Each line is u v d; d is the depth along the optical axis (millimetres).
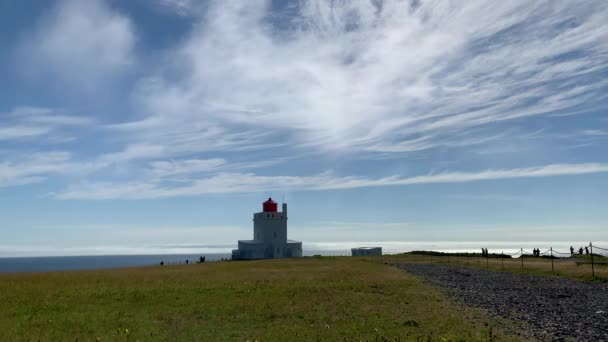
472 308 25203
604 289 35250
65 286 36938
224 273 53750
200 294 31922
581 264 58344
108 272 56875
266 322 21422
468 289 35688
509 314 23047
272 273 53500
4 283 39188
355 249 136500
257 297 30156
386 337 17641
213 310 24812
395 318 21906
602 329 18875
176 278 45812
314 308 25234
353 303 27109
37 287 35875
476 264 73062
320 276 48219
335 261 87000
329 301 28031
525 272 55531
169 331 19266
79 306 26312
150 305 26812
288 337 17984
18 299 28828
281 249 123812
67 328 19812
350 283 39719
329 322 21188
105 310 24797
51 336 18016
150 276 48625
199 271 58188
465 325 19938
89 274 52000
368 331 18891
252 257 121438
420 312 23703
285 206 126000
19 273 54719
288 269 61875
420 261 86812
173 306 26391
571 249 89875
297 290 34250
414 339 17125
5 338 17562
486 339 16984
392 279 44219
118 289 34875
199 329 19750
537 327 19453
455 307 25641
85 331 19312
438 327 19578
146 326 20406
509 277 48312
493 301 28328
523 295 31594
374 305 26359
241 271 57844
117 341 17188
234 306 26109
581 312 23625
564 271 51406
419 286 37750
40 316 22766
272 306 26078
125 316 23062
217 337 18062
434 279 45625
